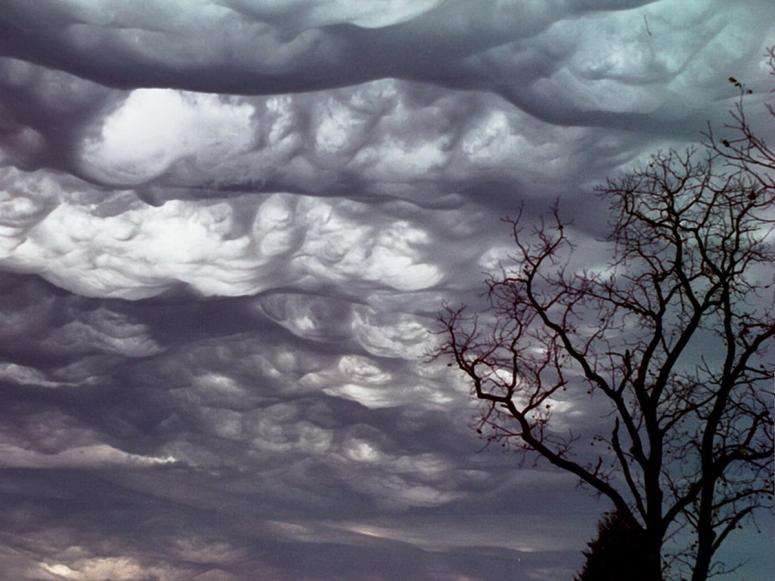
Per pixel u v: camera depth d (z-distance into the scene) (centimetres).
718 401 1451
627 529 1598
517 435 1523
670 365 1494
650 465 1470
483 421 1552
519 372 1546
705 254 1500
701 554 1435
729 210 1508
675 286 1528
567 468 1504
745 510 1452
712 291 1501
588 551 1639
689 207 1518
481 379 1544
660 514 1458
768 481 1445
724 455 1464
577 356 1538
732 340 1474
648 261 1541
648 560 1452
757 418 1455
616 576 1578
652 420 1480
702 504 1441
